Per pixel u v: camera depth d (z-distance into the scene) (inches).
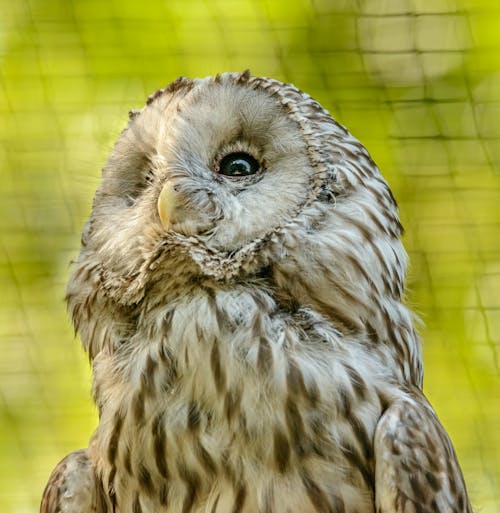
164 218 393.4
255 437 370.9
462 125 637.9
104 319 404.5
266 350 374.6
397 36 637.9
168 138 411.8
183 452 376.2
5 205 643.5
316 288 388.2
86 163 474.9
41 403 653.9
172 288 390.9
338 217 398.0
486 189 636.7
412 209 635.5
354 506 368.2
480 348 636.7
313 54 637.3
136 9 643.5
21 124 642.2
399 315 404.5
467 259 635.5
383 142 636.1
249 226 394.6
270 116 411.8
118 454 386.0
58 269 648.4
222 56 638.5
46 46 645.9
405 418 369.7
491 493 624.4
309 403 370.6
